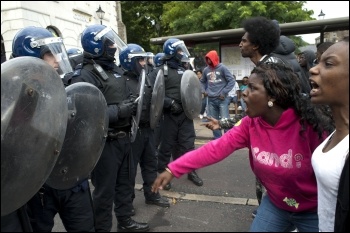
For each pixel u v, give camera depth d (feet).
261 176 4.86
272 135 4.52
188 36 23.35
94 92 5.31
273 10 29.25
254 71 4.60
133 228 6.23
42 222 5.47
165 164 10.87
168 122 10.85
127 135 7.56
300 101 4.33
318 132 4.34
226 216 6.55
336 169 3.55
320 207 3.91
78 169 5.22
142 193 10.17
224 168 11.08
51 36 5.33
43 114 3.77
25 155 3.58
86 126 5.18
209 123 6.49
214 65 15.93
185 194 8.57
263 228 4.95
